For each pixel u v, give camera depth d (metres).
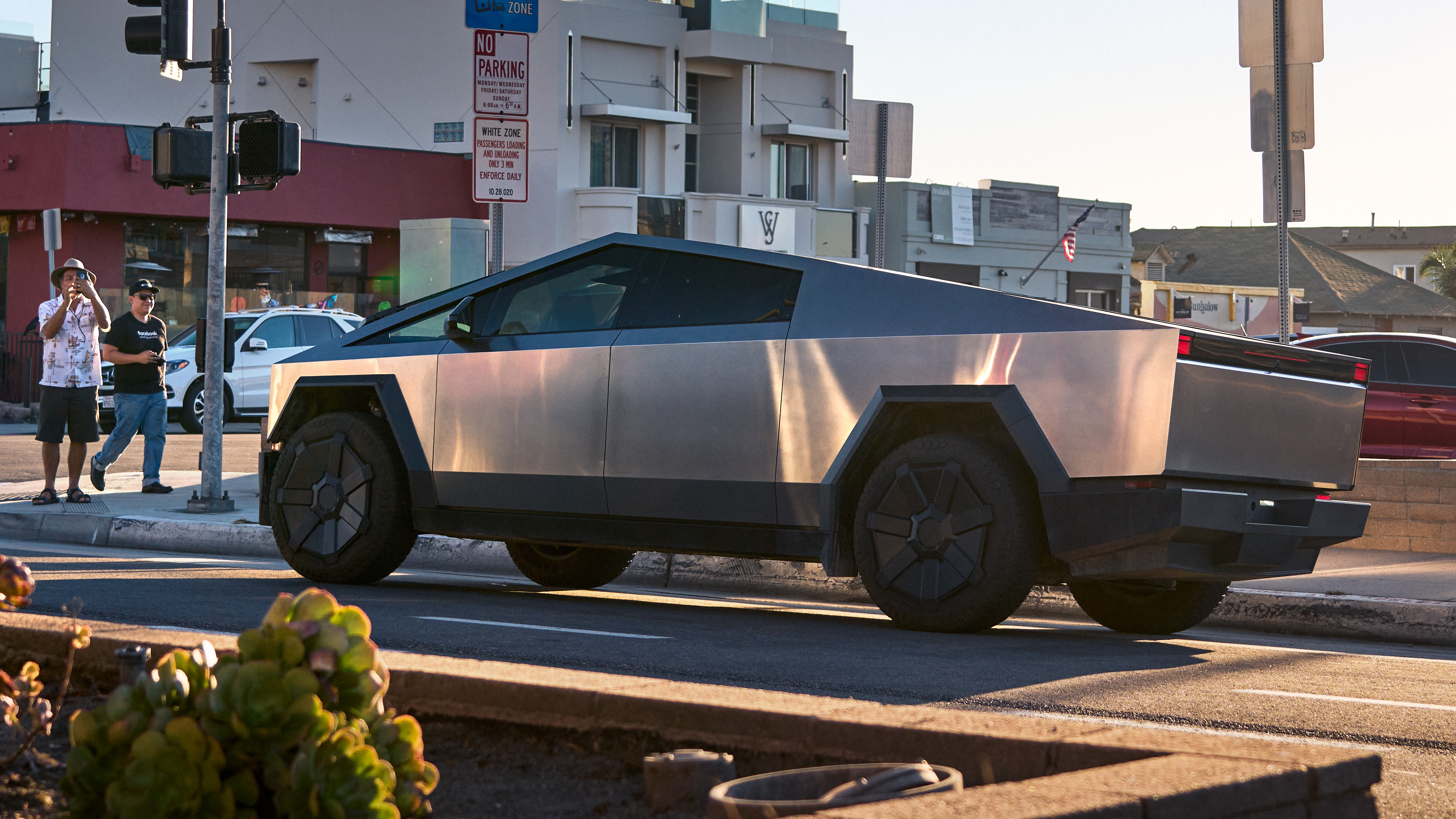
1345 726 4.96
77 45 42.59
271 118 12.73
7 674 4.23
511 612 7.45
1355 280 97.56
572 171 37.81
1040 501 6.52
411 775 2.91
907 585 6.79
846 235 42.78
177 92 41.56
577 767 3.52
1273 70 11.86
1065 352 6.46
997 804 2.55
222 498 12.83
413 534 8.38
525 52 12.94
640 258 7.81
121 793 2.64
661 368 7.45
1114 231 52.28
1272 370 6.70
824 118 42.78
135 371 14.23
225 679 2.69
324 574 8.44
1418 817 3.79
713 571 10.25
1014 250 49.22
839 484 6.94
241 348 24.69
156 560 10.56
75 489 13.49
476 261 26.78
